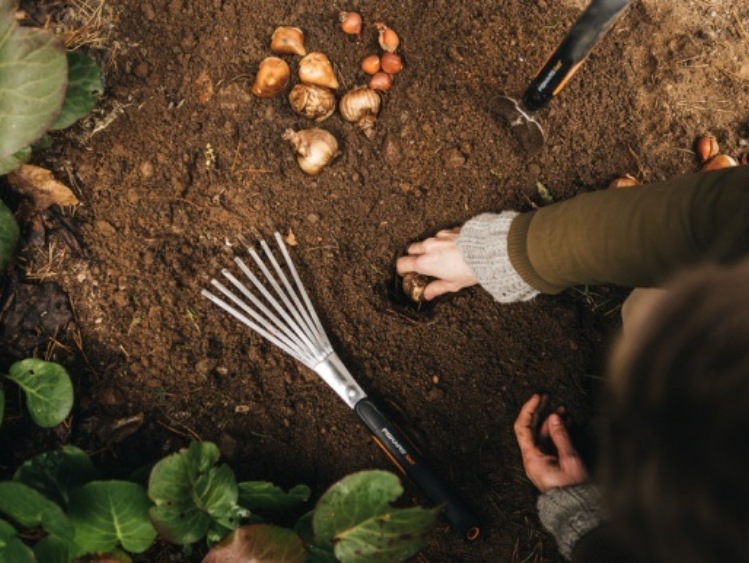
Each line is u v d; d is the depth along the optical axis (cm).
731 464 33
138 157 84
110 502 69
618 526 42
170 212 84
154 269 83
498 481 86
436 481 80
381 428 81
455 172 88
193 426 82
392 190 88
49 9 82
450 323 88
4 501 67
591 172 90
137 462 81
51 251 82
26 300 81
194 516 72
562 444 84
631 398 39
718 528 34
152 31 84
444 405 87
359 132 87
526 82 89
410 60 88
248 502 76
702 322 36
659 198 61
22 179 80
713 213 57
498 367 88
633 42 91
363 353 86
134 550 72
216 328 84
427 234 88
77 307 82
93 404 81
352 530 71
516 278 74
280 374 85
